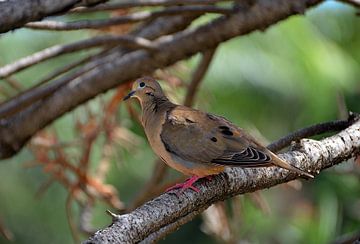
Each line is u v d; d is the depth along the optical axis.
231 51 14.09
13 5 8.89
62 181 12.29
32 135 11.81
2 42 14.55
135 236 7.25
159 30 11.96
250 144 8.80
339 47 15.40
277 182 8.70
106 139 12.64
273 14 10.75
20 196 16.11
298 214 15.78
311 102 14.30
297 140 8.75
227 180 8.47
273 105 14.57
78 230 12.57
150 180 12.44
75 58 15.38
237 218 12.57
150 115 9.66
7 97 12.84
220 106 14.28
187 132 9.05
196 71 11.81
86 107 12.61
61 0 9.02
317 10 15.96
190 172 9.02
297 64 14.13
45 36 14.72
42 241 16.30
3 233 12.54
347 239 11.45
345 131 8.99
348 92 15.16
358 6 11.11
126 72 11.45
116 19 10.80
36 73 15.12
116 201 12.51
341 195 14.43
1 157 11.94
